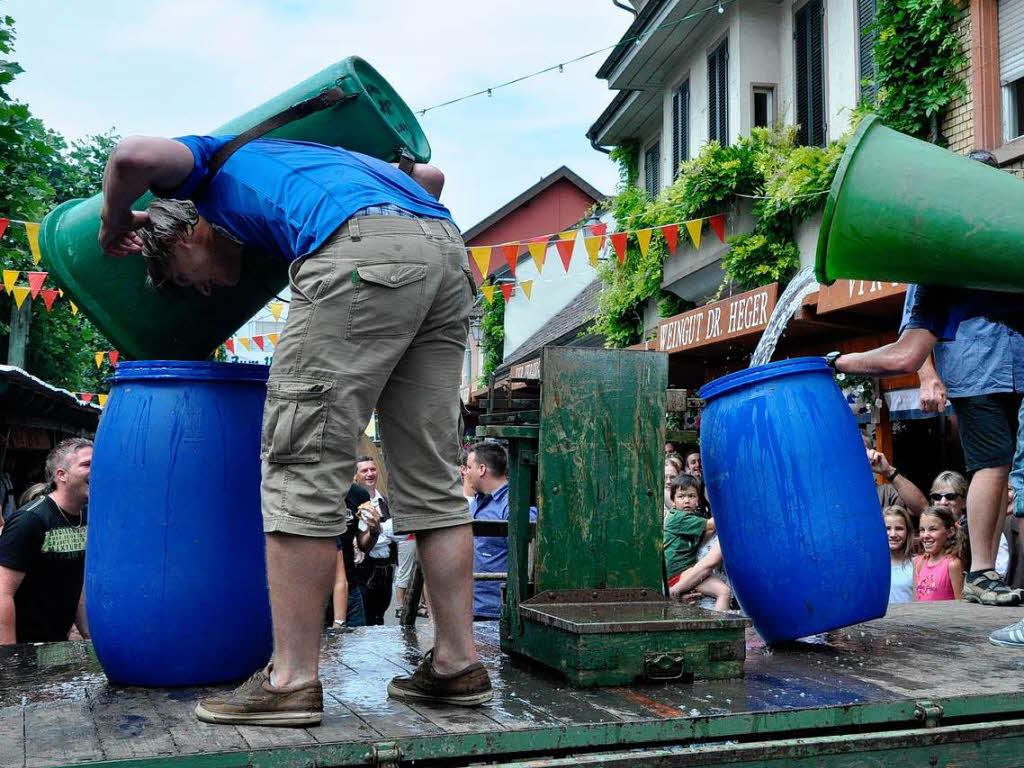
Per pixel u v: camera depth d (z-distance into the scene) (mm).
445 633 2361
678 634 2617
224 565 2564
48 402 10906
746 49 12992
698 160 11492
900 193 2801
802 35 12352
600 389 3064
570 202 34906
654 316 15023
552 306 27281
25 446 11883
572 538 2994
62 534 4301
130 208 2363
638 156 18219
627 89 16406
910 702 2387
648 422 3109
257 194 2357
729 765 2127
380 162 2486
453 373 2469
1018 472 3398
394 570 7781
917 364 3344
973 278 2832
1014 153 8344
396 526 2424
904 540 5613
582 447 3027
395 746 2004
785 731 2281
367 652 3021
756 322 9742
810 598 3045
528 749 2086
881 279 2979
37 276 9773
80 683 2619
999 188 2779
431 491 2416
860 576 3057
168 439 2557
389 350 2256
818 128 11922
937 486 5922
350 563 6883
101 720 2199
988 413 4199
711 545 5586
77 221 2791
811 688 2527
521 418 3277
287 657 2182
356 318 2207
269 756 1938
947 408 8938
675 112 15586
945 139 9227
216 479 2568
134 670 2549
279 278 2682
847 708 2322
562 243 9602
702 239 12344
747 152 11305
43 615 4297
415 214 2357
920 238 2793
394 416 2418
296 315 2234
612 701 2383
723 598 5297
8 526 4234
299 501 2184
